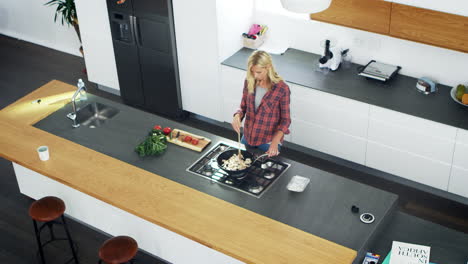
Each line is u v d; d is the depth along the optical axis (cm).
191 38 618
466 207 545
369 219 397
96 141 489
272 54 635
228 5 597
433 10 509
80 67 806
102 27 680
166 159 463
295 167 448
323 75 590
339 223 396
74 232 527
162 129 500
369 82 573
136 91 700
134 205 416
